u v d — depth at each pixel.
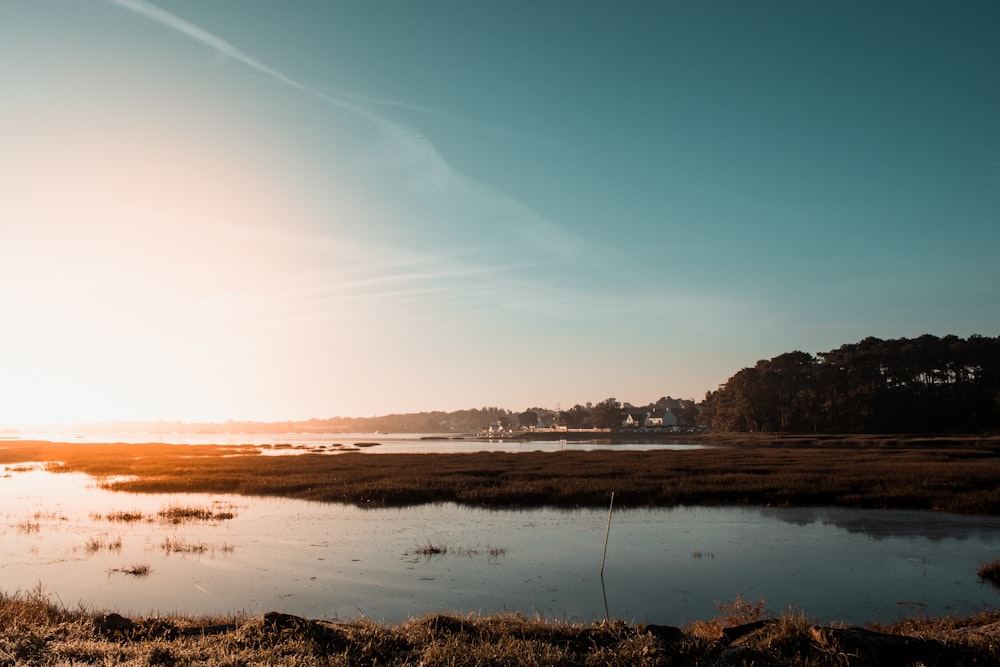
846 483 38.22
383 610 15.41
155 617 12.80
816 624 11.26
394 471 49.88
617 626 10.75
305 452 95.75
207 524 27.91
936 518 29.20
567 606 15.74
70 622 11.57
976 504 30.95
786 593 16.97
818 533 25.53
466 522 28.30
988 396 109.56
